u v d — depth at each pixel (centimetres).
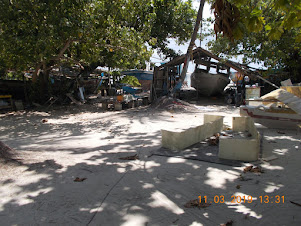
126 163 521
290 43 1675
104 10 1212
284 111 867
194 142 677
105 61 1777
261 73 2062
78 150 643
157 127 1002
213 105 1888
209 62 2244
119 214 320
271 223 299
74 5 1153
